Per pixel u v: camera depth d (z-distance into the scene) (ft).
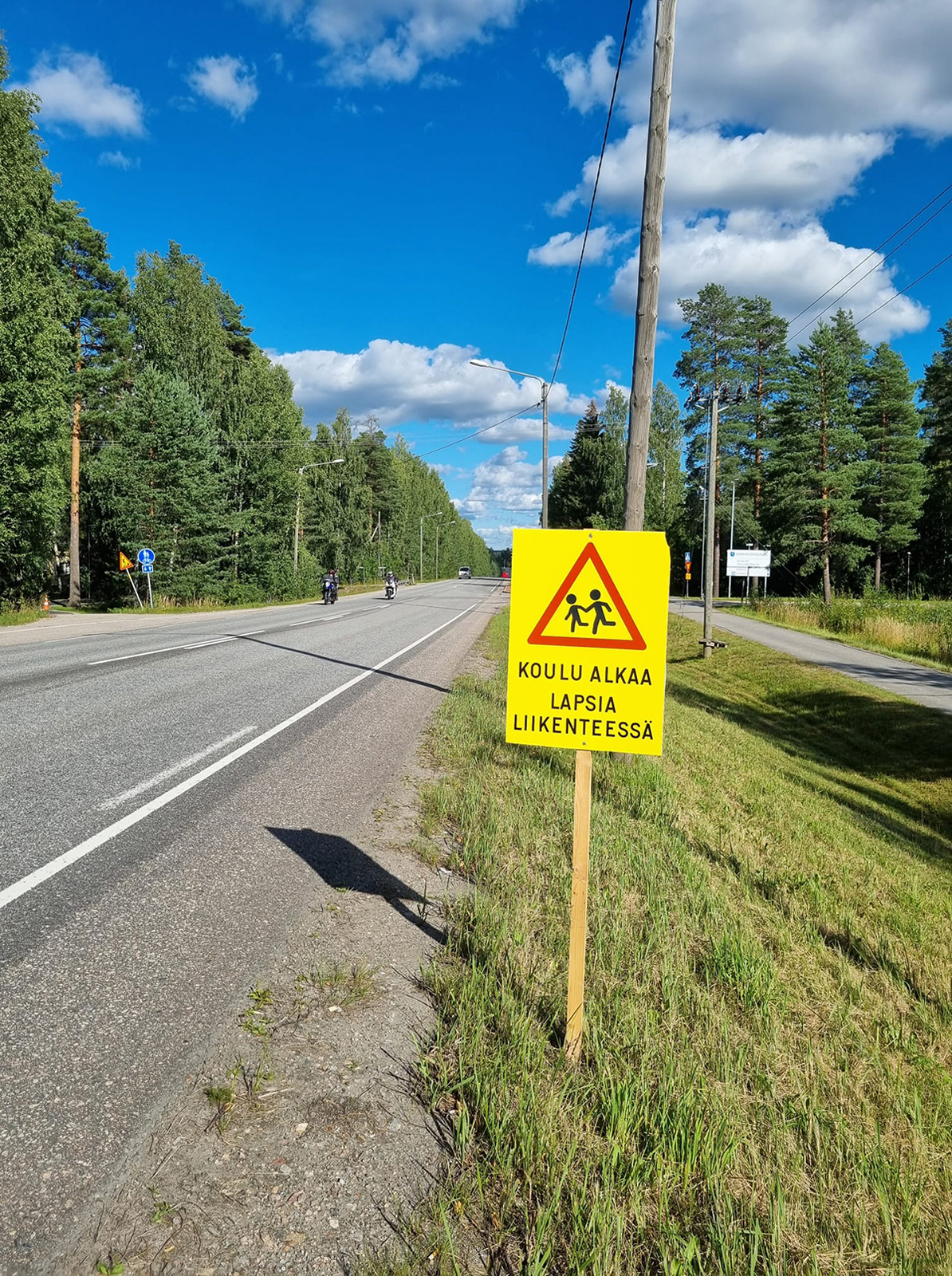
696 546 216.13
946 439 186.39
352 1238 6.49
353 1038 9.35
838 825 27.30
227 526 128.36
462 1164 7.40
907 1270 6.95
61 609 109.29
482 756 24.12
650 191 25.89
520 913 12.87
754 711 62.54
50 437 88.28
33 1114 7.60
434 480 450.71
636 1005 10.55
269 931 11.88
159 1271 6.06
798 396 164.14
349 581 243.19
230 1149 7.39
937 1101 10.07
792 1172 7.88
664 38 25.13
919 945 16.43
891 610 100.22
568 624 10.41
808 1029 11.27
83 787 18.39
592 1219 6.60
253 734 25.12
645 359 26.58
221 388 137.08
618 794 22.43
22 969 10.23
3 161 85.10
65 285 96.63
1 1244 6.15
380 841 16.29
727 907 15.07
